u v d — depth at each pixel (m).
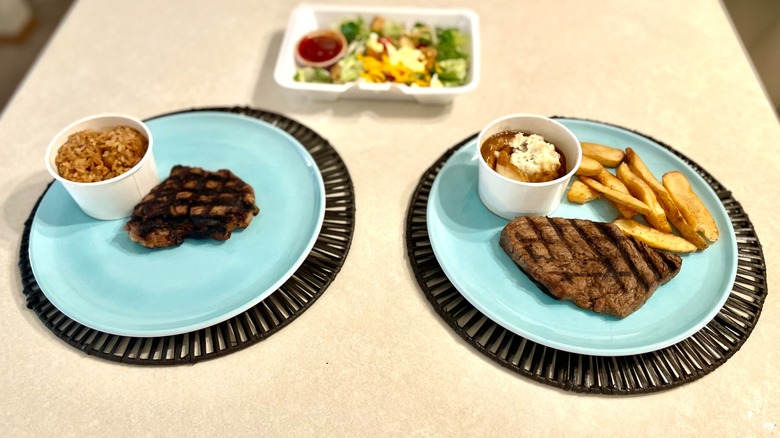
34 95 1.30
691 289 0.90
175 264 0.95
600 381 0.84
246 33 1.45
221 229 0.96
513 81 1.32
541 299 0.89
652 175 1.02
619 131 1.12
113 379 0.86
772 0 2.04
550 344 0.82
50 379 0.86
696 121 1.23
